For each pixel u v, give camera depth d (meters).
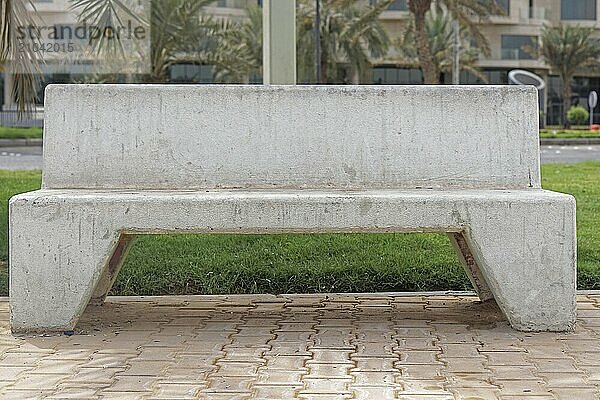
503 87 4.38
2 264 6.04
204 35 25.41
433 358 3.60
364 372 3.39
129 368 3.46
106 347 3.81
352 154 4.34
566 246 4.05
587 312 4.55
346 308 4.75
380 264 5.61
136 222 4.02
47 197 4.04
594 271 5.47
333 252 6.08
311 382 3.25
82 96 4.34
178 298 5.10
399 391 3.12
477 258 4.07
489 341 3.90
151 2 23.83
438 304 4.86
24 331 4.07
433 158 4.34
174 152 4.32
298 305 4.86
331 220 4.02
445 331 4.12
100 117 4.34
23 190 8.87
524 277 4.05
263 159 4.33
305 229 4.02
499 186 4.34
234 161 4.33
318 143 4.34
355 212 4.02
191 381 3.27
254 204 4.01
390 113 4.35
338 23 30.30
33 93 8.61
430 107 4.36
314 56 30.58
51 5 24.19
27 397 3.08
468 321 4.37
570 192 9.09
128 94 4.34
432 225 4.02
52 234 4.04
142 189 4.31
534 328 4.07
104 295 4.82
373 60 34.00
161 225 4.01
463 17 26.80
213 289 5.32
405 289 5.36
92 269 4.04
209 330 4.17
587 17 41.28
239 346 3.83
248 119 4.34
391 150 4.34
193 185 4.32
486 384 3.22
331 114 4.35
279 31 5.04
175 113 4.34
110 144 4.33
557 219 4.04
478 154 4.34
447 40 33.19
